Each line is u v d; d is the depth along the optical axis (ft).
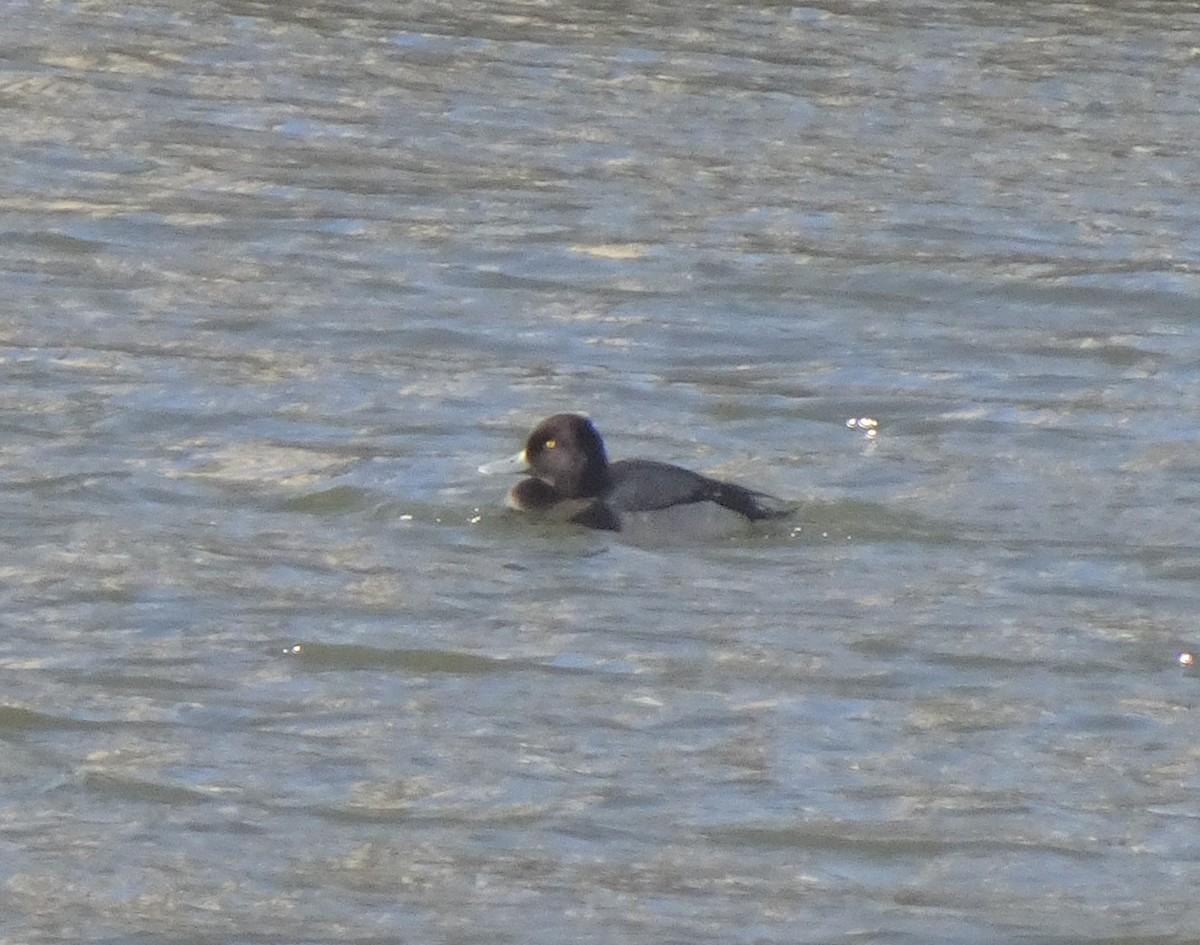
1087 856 140.26
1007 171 309.63
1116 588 185.57
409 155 309.22
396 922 130.62
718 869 137.69
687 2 382.22
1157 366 247.91
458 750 153.28
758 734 156.76
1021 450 219.82
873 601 181.27
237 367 235.61
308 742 153.99
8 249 271.08
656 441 220.23
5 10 366.02
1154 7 386.73
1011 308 265.34
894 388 237.45
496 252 276.21
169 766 149.79
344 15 370.73
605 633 173.37
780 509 199.11
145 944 127.65
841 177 305.53
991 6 384.68
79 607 175.94
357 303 258.57
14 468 205.46
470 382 234.99
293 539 191.11
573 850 139.74
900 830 143.02
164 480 204.23
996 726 159.12
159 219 283.18
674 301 263.90
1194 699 164.45
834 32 369.09
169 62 343.87
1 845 138.82
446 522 195.83
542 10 375.86
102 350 238.89
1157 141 322.55
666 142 317.01
